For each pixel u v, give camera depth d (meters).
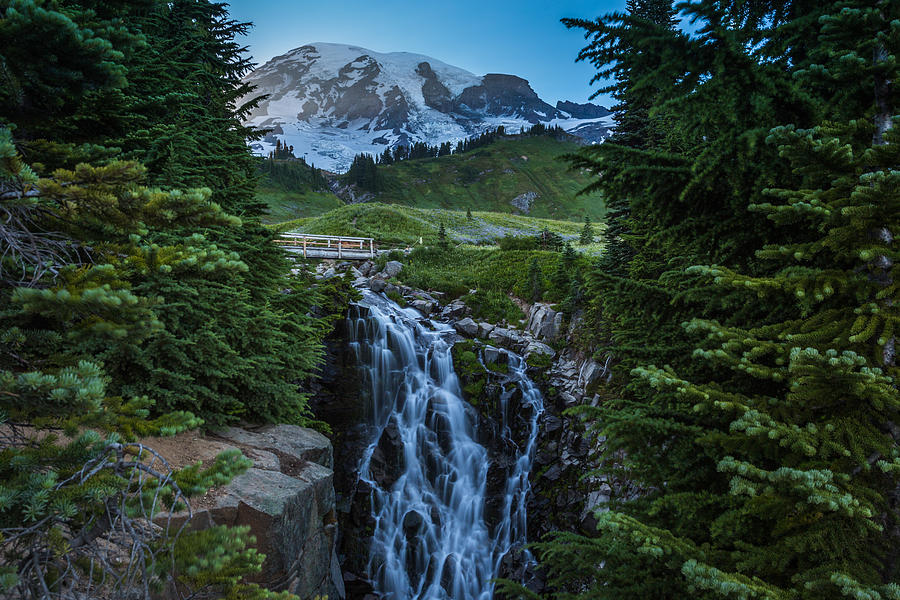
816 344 4.18
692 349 5.91
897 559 3.90
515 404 19.47
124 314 3.02
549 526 16.98
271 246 10.91
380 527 16.83
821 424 4.12
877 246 3.90
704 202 5.77
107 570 2.54
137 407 3.59
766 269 5.54
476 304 25.47
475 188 186.88
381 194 172.12
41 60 3.54
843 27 4.25
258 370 9.17
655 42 4.69
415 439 18.61
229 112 13.08
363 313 20.11
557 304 23.55
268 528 6.08
